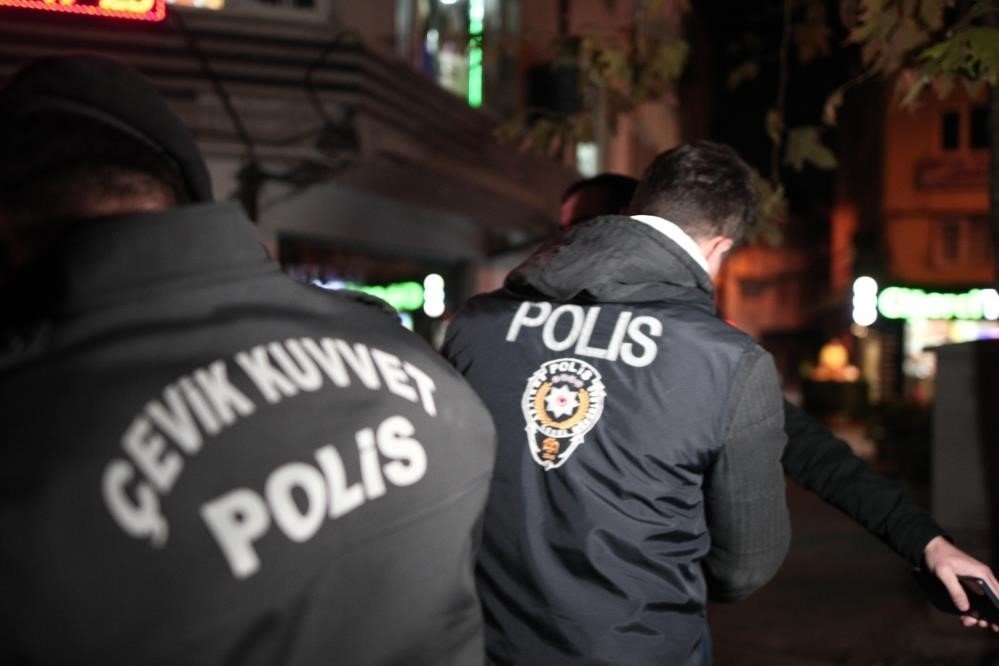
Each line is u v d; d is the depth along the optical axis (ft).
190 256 2.88
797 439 6.85
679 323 5.54
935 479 15.90
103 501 2.35
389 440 3.09
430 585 3.19
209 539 2.52
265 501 2.67
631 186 8.91
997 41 8.72
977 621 6.16
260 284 3.10
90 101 3.03
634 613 5.26
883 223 88.12
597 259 5.79
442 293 35.45
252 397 2.78
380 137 24.94
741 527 5.55
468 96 32.27
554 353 5.77
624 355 5.57
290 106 23.47
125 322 2.69
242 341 2.89
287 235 26.63
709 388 5.36
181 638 2.43
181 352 2.74
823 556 24.38
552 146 15.74
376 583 2.96
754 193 6.31
